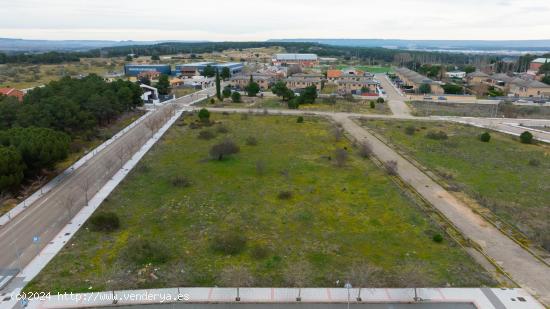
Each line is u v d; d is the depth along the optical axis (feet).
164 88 404.57
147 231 119.55
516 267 103.81
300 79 458.50
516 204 145.28
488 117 312.29
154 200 142.82
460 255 108.78
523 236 120.37
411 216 132.05
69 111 206.90
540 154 210.38
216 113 306.35
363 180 166.40
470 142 232.73
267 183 161.17
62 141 164.25
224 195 147.95
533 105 364.17
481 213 135.64
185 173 171.53
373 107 338.95
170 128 255.70
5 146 148.46
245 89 406.41
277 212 134.21
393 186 159.84
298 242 114.62
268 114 302.66
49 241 112.57
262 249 108.68
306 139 233.35
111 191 149.79
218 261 103.96
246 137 235.20
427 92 426.92
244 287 93.66
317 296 91.09
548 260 107.04
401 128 265.54
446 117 309.01
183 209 135.44
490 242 116.57
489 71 630.33
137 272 98.43
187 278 96.48
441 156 203.62
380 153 206.90
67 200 134.41
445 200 146.72
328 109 331.36
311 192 152.05
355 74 536.83
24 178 153.48
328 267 102.22
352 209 137.49
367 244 114.11
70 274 96.84
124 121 272.92
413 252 109.91
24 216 128.06
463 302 89.86
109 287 92.43
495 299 90.58
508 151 215.10
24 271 97.71
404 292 92.84
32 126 174.09
